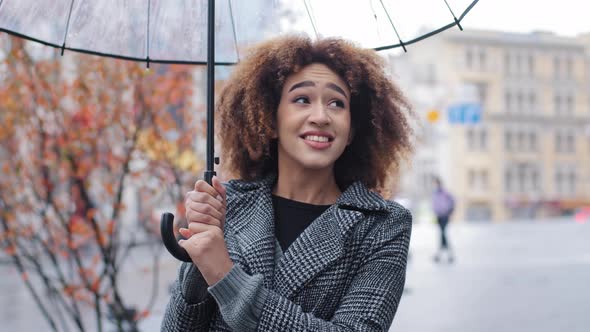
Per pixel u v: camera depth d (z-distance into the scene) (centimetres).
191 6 224
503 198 5522
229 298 169
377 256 184
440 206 1723
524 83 5662
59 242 522
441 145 5228
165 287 1098
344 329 172
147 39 222
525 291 1173
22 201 517
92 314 871
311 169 198
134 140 523
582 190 5828
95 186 551
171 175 566
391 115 209
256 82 199
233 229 191
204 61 224
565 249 2100
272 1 221
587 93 5819
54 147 511
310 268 180
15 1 204
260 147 203
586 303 1032
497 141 5547
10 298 1141
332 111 195
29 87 502
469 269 1543
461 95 5072
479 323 875
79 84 504
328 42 198
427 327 848
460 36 5356
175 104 571
